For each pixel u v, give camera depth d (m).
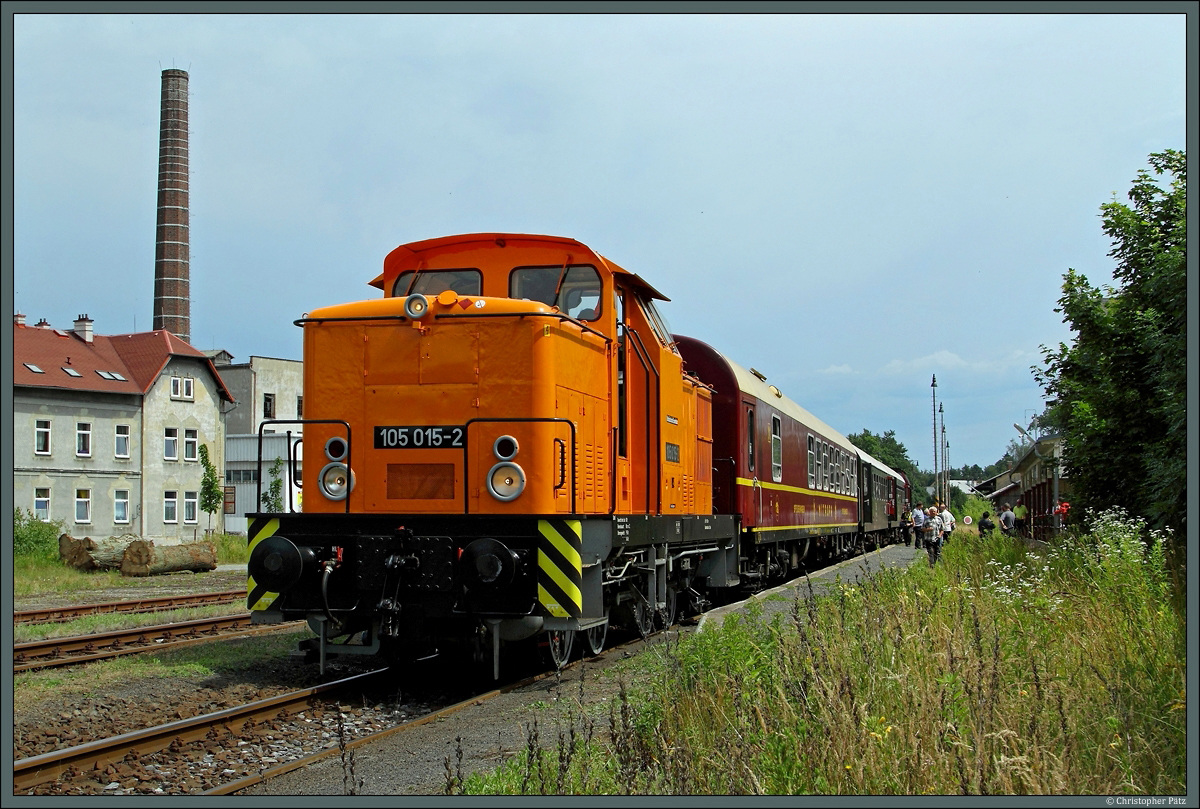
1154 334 14.05
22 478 40.28
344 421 8.84
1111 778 5.19
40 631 12.59
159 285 58.62
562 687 8.54
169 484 46.59
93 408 43.31
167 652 10.73
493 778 5.59
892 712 5.80
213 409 49.22
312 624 8.75
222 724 7.19
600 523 8.54
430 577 8.16
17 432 40.28
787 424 19.66
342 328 8.95
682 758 5.24
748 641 7.58
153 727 7.04
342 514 8.52
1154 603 8.73
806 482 21.72
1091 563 10.57
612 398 9.70
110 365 45.88
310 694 8.16
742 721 5.66
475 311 8.62
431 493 8.62
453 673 9.54
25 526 29.88
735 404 15.27
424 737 7.00
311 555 8.42
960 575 12.86
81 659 10.13
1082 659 6.93
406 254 9.91
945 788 4.84
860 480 31.73
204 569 27.17
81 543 26.22
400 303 8.84
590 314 9.62
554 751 5.91
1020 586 10.39
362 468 8.77
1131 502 15.59
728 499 15.11
